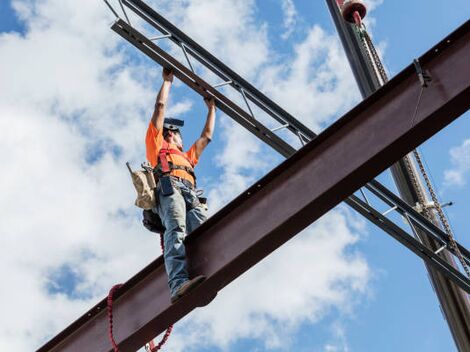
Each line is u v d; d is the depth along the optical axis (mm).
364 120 10172
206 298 10680
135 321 10891
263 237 10328
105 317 11234
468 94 9680
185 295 10430
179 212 10664
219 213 10664
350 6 14102
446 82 9820
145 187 10664
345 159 10125
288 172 10469
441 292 15047
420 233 14938
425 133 9922
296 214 10227
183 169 11125
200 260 10641
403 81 10062
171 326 10938
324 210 10359
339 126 10258
